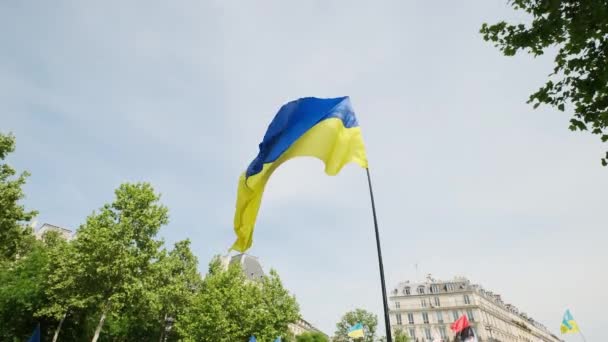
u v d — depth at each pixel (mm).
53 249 38062
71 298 33625
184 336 40969
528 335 117000
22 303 36562
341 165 8680
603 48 6758
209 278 46000
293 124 9031
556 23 6953
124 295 33906
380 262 7000
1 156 28125
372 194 8031
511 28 7555
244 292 44531
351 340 64062
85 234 34500
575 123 7172
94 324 43344
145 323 45125
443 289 87812
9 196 27531
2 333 35812
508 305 114312
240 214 8414
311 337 58562
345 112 9219
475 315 81375
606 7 6258
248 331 41500
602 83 6742
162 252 37875
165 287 41188
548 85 7359
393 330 76062
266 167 8625
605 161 6930
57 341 39656
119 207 37688
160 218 38750
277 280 49969
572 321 31625
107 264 34062
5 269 37594
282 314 46875
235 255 81938
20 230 28828
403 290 91875
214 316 39094
